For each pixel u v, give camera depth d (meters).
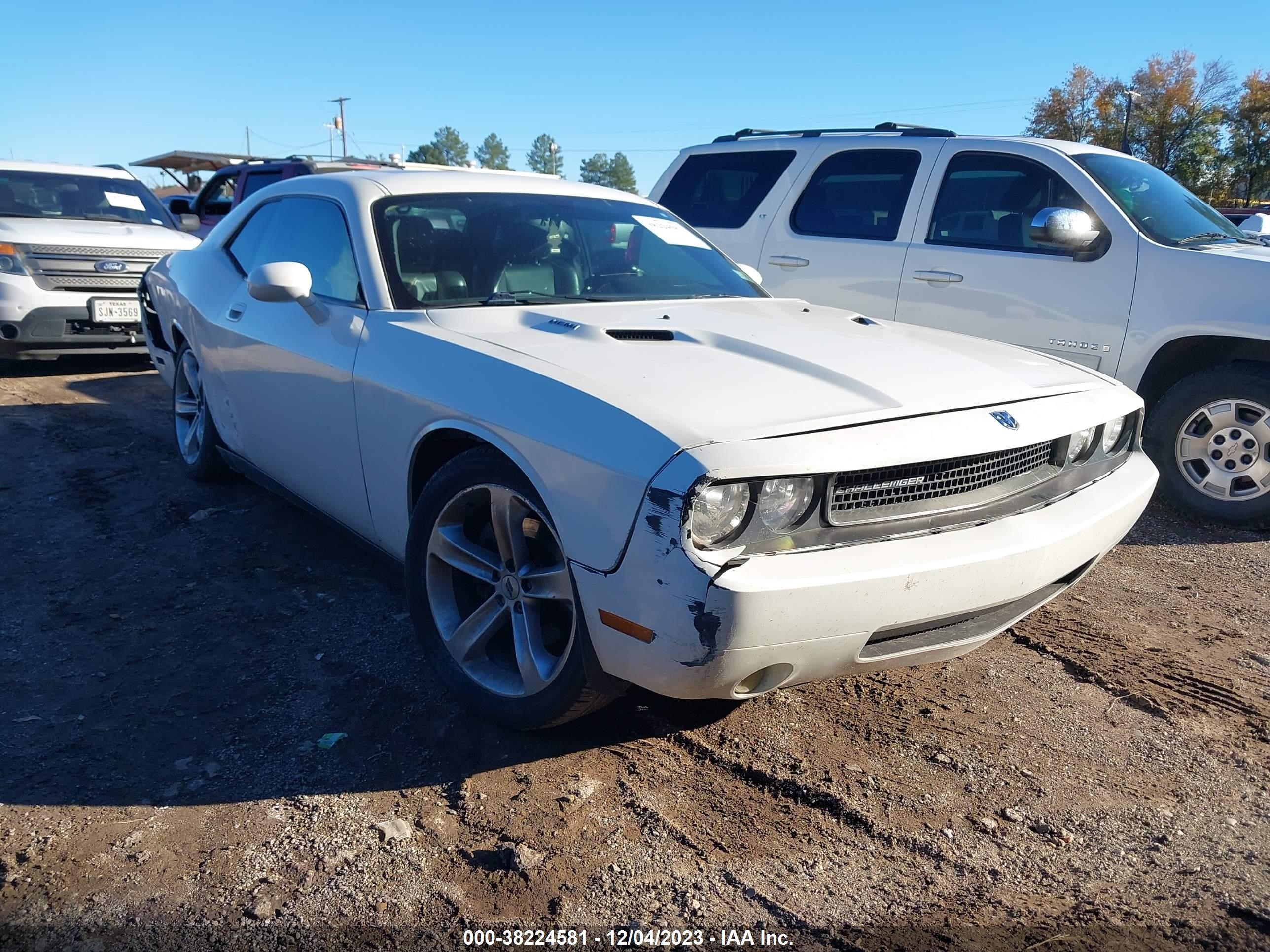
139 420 6.53
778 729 2.85
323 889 2.13
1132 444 3.18
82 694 2.94
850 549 2.23
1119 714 2.99
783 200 6.46
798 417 2.29
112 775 2.54
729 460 2.08
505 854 2.24
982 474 2.50
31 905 2.05
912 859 2.28
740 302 3.66
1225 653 3.43
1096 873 2.24
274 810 2.41
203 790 2.49
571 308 3.26
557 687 2.54
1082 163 5.35
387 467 3.07
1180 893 2.17
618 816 2.41
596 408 2.32
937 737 2.82
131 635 3.35
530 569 2.64
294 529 4.40
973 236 5.63
